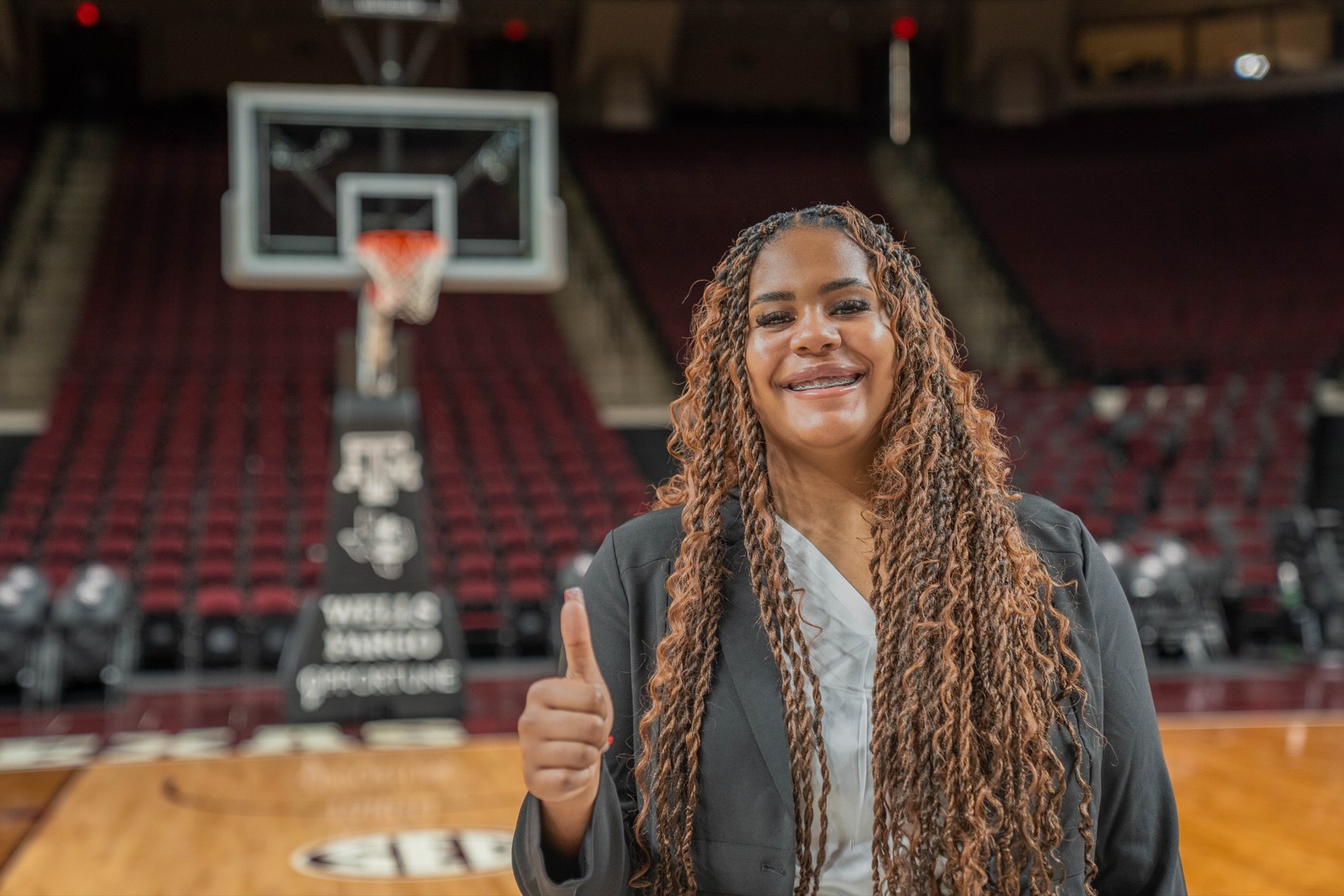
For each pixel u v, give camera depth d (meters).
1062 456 9.91
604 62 16.14
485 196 7.73
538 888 0.91
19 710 6.90
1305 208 13.62
